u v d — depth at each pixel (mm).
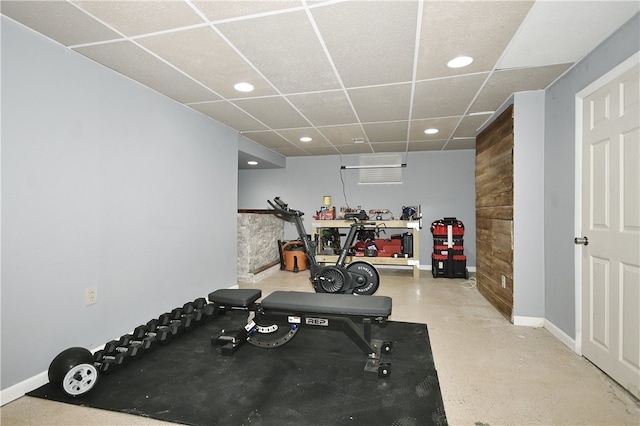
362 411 1740
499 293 3486
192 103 3322
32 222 1975
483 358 2396
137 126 2768
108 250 2488
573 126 2484
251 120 3939
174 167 3219
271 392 1929
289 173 6512
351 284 3625
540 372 2186
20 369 1912
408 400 1843
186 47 2186
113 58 2334
